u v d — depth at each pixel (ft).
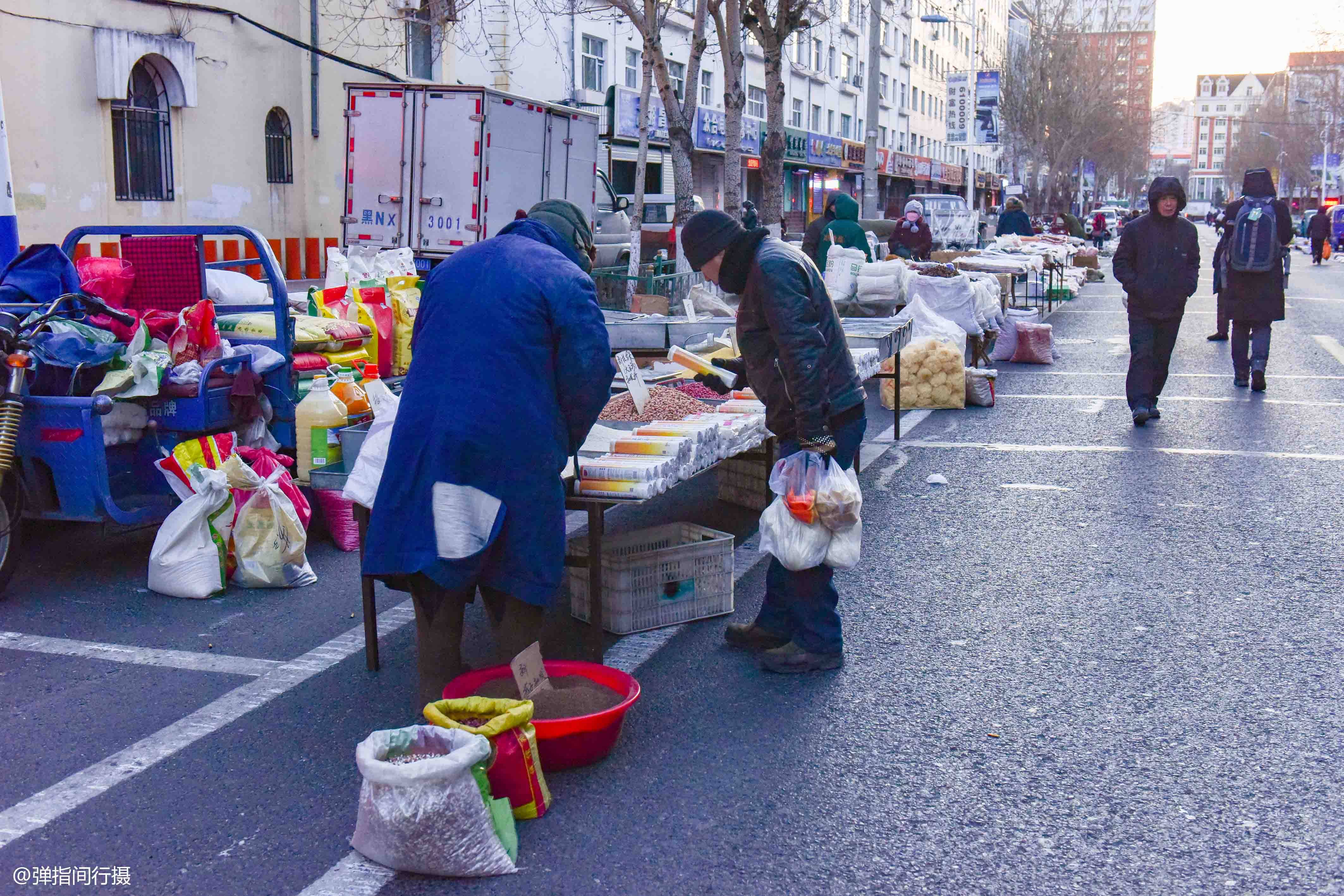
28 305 18.76
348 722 13.21
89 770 12.02
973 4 229.86
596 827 10.75
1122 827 10.74
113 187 52.37
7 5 46.47
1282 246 36.32
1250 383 37.96
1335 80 236.22
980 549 20.12
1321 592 17.52
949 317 40.19
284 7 63.26
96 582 18.80
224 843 10.53
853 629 16.26
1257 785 11.53
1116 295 81.15
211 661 15.21
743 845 10.43
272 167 64.13
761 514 22.80
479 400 11.60
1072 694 13.89
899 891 9.68
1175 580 18.22
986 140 152.46
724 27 58.18
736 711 13.47
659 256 69.05
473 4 77.36
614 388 20.98
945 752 12.34
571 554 14.93
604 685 12.79
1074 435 30.58
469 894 9.65
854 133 179.83
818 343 13.69
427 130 50.42
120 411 19.17
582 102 95.14
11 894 9.70
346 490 14.84
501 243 12.42
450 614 12.59
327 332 22.67
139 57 52.70
